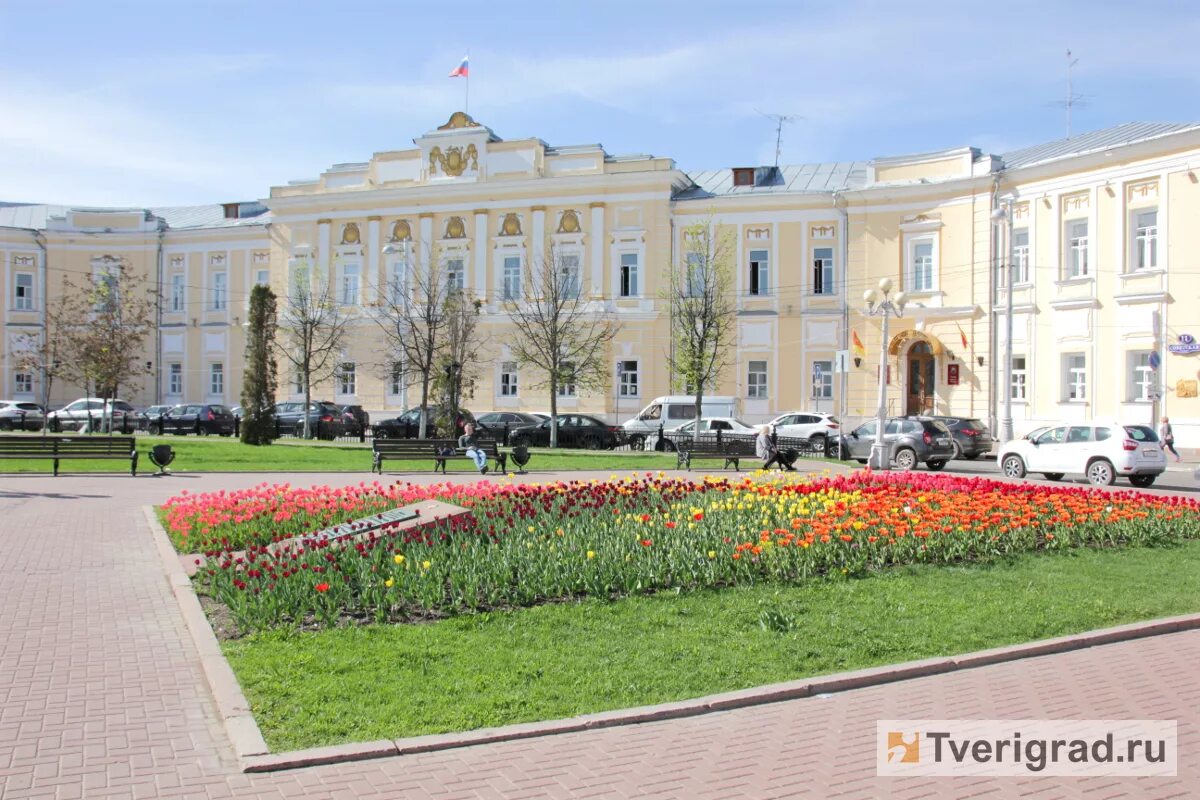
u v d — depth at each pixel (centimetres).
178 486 2245
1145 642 874
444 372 3775
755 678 746
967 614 932
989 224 4053
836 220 4531
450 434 3669
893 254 4341
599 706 686
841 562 1127
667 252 4722
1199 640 881
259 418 3747
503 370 4991
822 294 4553
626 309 4759
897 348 4319
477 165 4997
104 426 4356
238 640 844
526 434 4100
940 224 4222
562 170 4869
